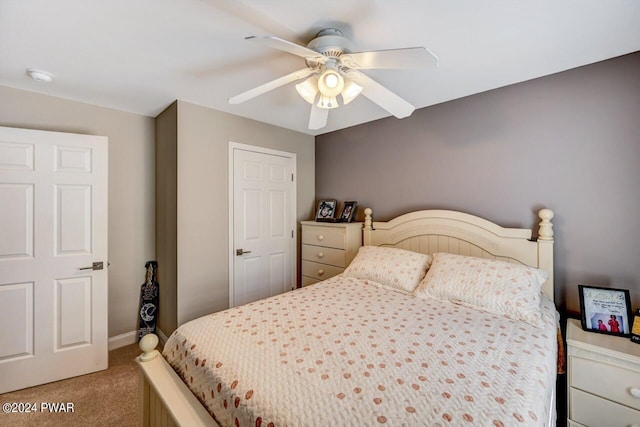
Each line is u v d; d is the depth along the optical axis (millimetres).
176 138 2344
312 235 3027
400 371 1008
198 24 1370
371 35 1445
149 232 2771
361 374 992
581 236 1798
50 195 2096
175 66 1791
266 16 1304
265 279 3021
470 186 2258
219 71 1858
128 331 2670
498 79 1955
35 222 2047
